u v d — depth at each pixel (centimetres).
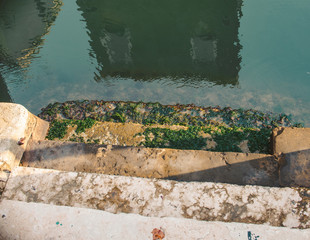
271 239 293
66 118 662
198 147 523
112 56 793
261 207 320
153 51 784
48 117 667
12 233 325
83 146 436
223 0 848
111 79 729
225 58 737
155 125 554
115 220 319
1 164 388
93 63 764
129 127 551
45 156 432
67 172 368
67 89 720
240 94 673
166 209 329
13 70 778
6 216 337
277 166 386
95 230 315
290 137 409
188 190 339
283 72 702
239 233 299
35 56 813
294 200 321
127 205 335
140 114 650
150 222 313
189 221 311
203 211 323
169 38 808
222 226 304
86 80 738
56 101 696
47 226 324
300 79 684
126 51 800
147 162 409
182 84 705
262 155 398
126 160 414
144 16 869
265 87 678
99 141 533
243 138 534
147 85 709
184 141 530
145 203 334
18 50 821
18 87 723
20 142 420
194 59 750
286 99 652
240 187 336
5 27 913
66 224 323
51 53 812
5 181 373
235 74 707
